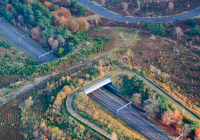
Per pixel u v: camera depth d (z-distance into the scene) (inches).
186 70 7780.5
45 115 6820.9
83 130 6318.9
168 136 6304.1
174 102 6825.8
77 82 7509.8
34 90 7544.3
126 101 7308.1
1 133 6496.1
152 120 6727.4
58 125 6589.6
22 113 6929.1
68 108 6845.5
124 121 6742.1
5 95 7465.6
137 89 7273.6
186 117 6446.9
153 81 7401.6
